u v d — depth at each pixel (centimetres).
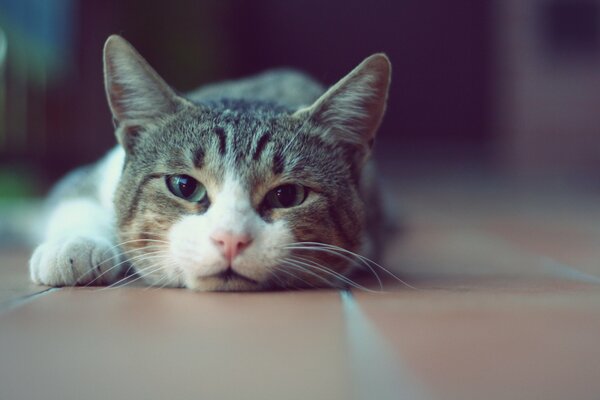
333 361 25
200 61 114
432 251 53
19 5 73
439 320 29
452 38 165
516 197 108
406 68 167
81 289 35
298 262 36
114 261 37
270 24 162
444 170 161
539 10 155
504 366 24
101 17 91
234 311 31
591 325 29
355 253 40
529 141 160
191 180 37
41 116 90
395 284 38
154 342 26
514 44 157
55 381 23
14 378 23
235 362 24
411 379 23
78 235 38
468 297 34
